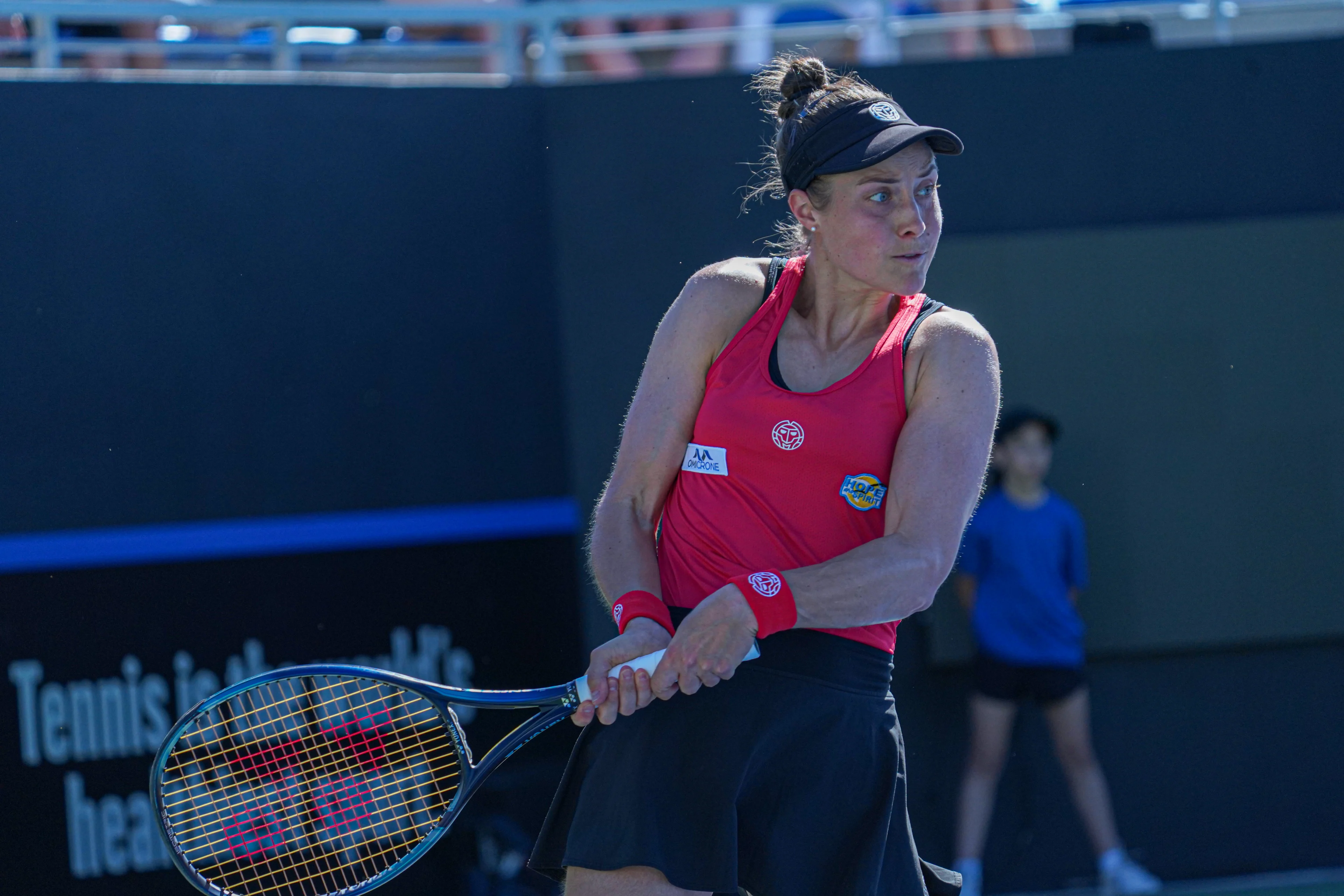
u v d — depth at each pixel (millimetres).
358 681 8023
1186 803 18188
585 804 6852
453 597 18562
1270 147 19141
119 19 18516
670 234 18328
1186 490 18312
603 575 7191
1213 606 18203
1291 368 18453
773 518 7004
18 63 20750
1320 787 18297
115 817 16891
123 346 17969
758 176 18422
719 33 19688
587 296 18219
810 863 6898
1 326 17609
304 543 18141
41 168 17844
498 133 19438
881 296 6949
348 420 18672
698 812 6613
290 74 19547
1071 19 21172
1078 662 16938
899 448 6793
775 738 6719
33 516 17469
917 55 22469
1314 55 19203
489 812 17500
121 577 17453
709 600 6473
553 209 18297
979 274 18375
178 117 18297
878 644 7094
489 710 18031
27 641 17000
